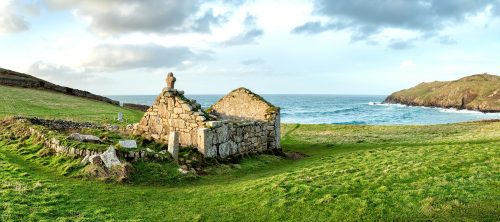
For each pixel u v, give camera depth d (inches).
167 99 1063.0
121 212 547.5
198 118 991.6
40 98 2381.9
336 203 545.3
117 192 635.5
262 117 1272.1
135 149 820.6
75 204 559.5
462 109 6806.1
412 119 4606.3
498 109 6092.5
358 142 1547.7
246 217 535.5
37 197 558.3
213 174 864.3
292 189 618.5
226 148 1008.9
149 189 676.7
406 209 506.6
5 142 903.1
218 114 1405.0
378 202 534.0
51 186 616.1
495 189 541.0
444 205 504.4
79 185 643.5
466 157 757.9
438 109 6939.0
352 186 609.9
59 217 499.5
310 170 791.7
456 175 623.2
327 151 1337.4
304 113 5748.0
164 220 527.5
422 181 605.6
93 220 502.9
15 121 1061.8
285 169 888.3
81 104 2415.1
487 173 618.5
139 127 1131.9
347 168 767.7
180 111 1031.0
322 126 2282.2
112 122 1668.3
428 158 791.7
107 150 747.4
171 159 844.0
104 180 686.5
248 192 636.1
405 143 1405.0
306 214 525.7
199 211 562.9
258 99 1310.3
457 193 537.0
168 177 759.1
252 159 1060.5
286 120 4397.1
